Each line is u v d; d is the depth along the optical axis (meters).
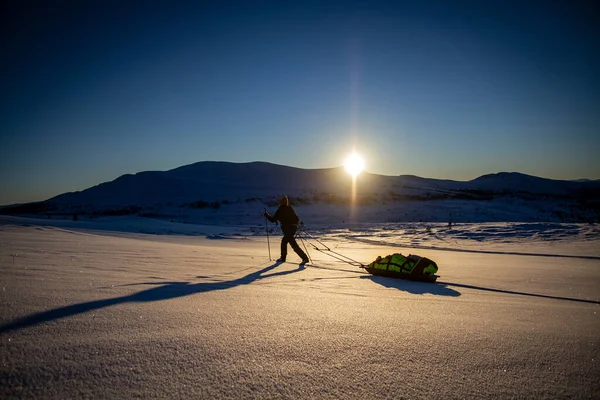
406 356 2.28
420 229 23.25
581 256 11.76
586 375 2.12
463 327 3.03
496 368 2.16
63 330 2.33
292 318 3.01
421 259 6.46
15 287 3.42
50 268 4.78
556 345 2.62
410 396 1.80
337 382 1.90
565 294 5.52
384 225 29.56
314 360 2.15
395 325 2.98
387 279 6.53
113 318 2.66
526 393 1.88
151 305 3.13
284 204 9.18
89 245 8.84
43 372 1.78
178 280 4.82
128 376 1.82
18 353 1.95
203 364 2.00
